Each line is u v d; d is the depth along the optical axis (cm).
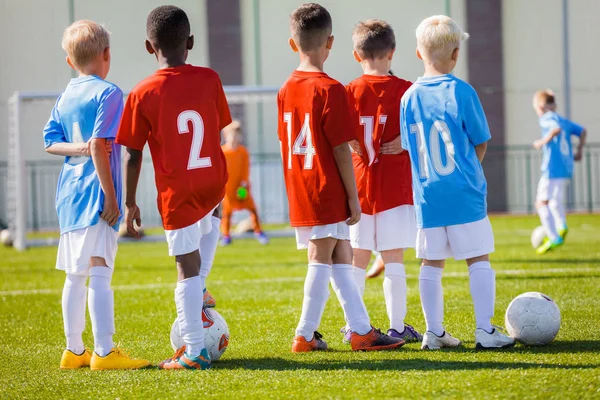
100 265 1293
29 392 1134
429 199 1312
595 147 5481
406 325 1477
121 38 5631
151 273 2859
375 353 1316
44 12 5547
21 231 4075
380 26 1495
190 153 1221
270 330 1617
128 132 1241
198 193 1219
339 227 1322
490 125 5541
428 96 1326
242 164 3994
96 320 1277
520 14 5525
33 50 5541
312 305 1348
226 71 5616
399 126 1460
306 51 1347
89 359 1334
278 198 5466
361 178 1469
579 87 5547
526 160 5525
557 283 2144
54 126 1330
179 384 1128
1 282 2686
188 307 1229
